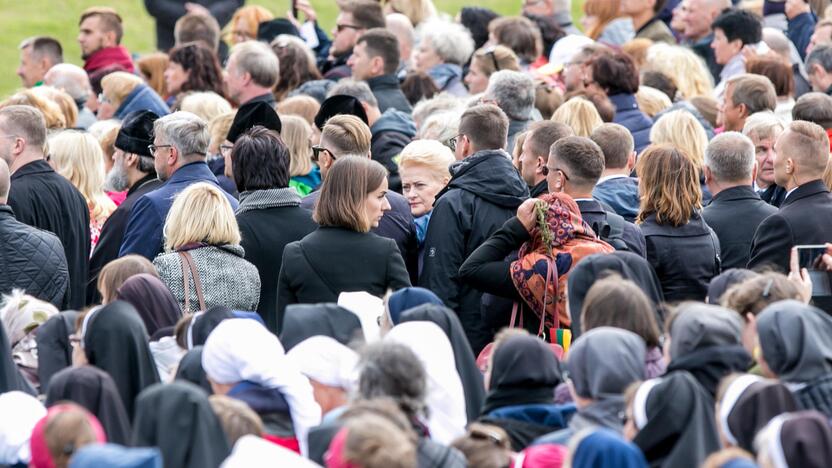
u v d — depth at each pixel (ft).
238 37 185.78
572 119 113.60
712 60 171.01
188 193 90.07
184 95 141.79
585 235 86.17
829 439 51.65
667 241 91.61
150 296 77.41
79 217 106.22
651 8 177.47
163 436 53.98
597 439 51.85
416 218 104.06
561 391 67.82
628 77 125.18
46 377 76.59
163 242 97.30
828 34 158.10
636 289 67.82
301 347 68.54
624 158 101.76
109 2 272.31
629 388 59.52
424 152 104.12
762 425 57.26
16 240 94.32
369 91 126.52
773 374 61.62
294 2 187.62
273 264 93.97
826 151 93.04
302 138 112.37
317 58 184.24
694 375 62.28
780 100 132.98
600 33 178.91
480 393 71.05
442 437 65.82
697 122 111.65
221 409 57.93
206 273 88.38
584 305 68.18
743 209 97.19
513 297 86.79
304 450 63.36
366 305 79.66
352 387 65.77
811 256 82.07
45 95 131.03
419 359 61.26
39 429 52.75
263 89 135.13
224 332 65.41
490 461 58.18
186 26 170.60
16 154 103.81
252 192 95.55
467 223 93.45
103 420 62.13
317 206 88.84
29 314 80.94
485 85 141.08
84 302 106.32
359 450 48.96
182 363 70.28
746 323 67.87
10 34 251.60
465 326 93.50
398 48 140.97
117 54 168.76
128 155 107.04
